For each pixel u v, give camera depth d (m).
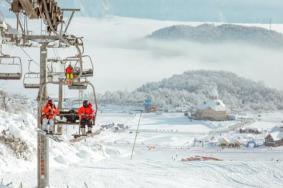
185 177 42.34
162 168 47.06
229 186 43.16
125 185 31.86
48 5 15.54
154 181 35.50
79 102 23.34
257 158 92.38
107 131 166.62
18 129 39.34
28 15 14.18
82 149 53.41
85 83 20.12
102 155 61.03
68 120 20.20
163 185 34.41
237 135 175.62
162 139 158.25
